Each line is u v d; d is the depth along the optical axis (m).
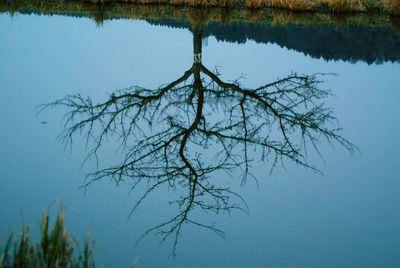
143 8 18.39
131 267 5.51
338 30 16.17
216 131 10.36
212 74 11.73
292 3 18.02
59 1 19.16
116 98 10.62
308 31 16.11
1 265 4.80
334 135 9.67
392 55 14.11
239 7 18.44
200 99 11.19
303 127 10.20
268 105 10.95
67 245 5.12
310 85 11.64
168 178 8.56
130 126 9.95
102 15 17.39
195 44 12.85
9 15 17.06
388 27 16.48
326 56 13.95
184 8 18.36
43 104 10.28
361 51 14.45
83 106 10.35
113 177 8.09
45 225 5.07
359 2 17.88
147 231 6.65
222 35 15.61
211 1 18.31
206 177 8.69
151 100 11.11
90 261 5.21
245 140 9.95
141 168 8.77
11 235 4.99
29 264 4.89
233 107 11.17
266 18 17.41
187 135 10.18
